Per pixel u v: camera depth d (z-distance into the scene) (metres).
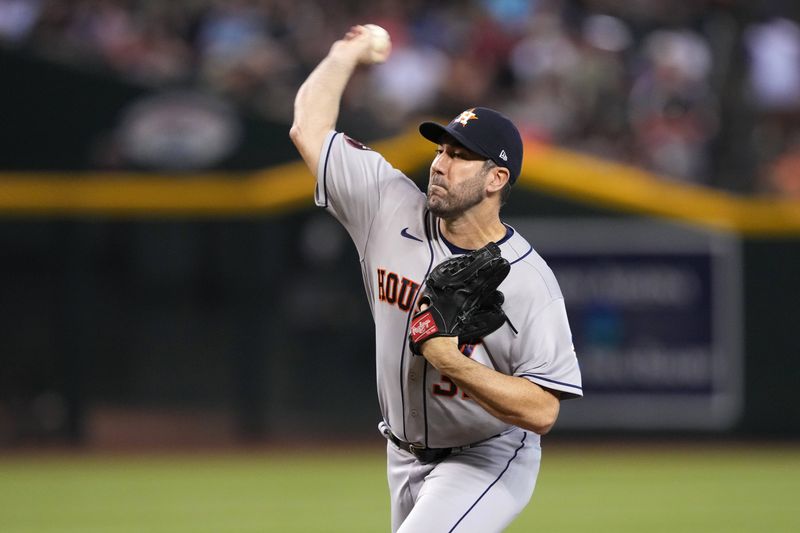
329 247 39.16
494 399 12.77
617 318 37.78
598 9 51.22
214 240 39.16
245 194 38.97
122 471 34.41
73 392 38.91
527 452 14.25
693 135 46.88
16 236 38.97
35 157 40.12
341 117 39.66
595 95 47.38
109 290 39.12
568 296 37.81
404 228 13.76
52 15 47.00
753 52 49.81
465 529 13.45
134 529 26.58
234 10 47.34
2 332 39.00
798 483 32.22
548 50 47.88
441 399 13.61
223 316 39.19
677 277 37.66
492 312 12.88
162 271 39.12
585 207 37.62
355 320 39.16
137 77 40.03
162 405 39.22
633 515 27.97
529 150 37.66
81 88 40.09
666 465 35.12
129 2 47.69
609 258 37.66
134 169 39.72
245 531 26.28
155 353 39.19
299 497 30.39
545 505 29.31
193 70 45.09
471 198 13.16
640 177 37.75
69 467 35.12
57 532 26.27
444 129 13.18
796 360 37.72
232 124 39.47
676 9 50.91
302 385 39.22
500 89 46.88
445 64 47.69
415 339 12.78
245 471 34.41
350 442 39.09
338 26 48.50
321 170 14.28
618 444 38.09
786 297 37.66
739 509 28.61
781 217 37.47
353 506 29.12
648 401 37.88
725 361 37.81
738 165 45.59
